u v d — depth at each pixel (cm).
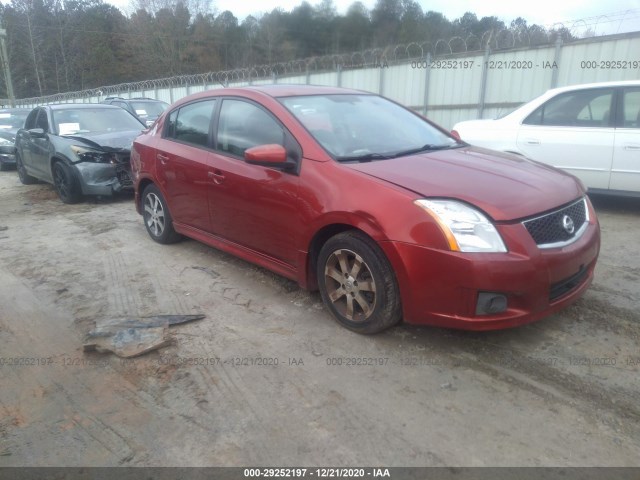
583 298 393
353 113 429
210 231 474
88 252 559
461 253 288
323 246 356
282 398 288
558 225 313
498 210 295
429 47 1304
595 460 235
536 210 304
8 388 309
